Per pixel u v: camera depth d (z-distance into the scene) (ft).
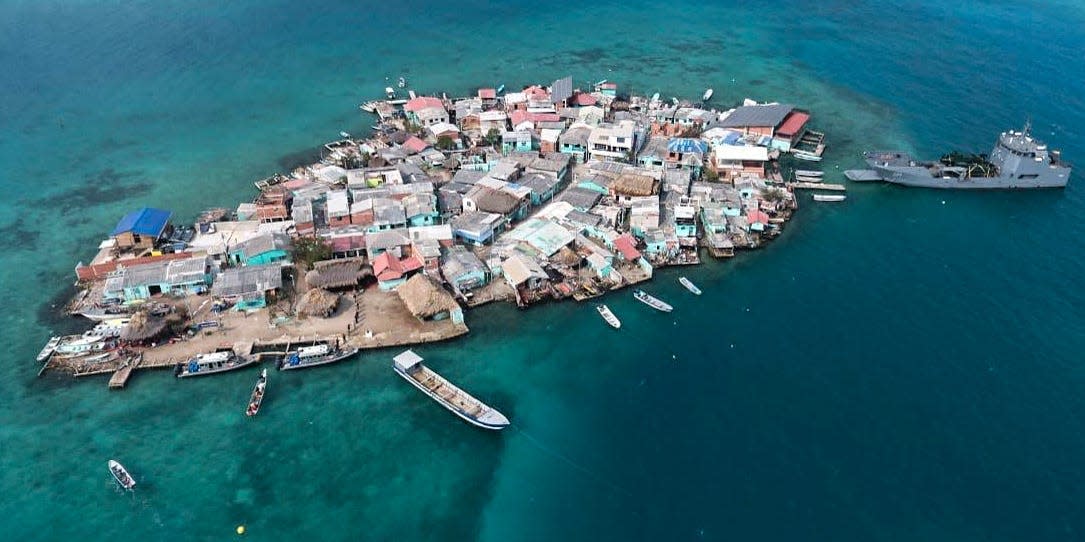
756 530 235.81
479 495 253.85
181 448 268.00
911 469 255.91
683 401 289.33
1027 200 440.86
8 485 251.80
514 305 345.72
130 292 335.47
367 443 273.54
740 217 413.18
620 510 245.45
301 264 365.20
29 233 400.88
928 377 297.74
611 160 464.65
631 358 313.94
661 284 362.53
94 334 315.17
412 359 302.04
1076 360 306.55
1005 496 245.86
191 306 335.06
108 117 546.26
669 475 257.14
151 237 370.53
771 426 275.18
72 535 236.22
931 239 400.67
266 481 256.93
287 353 309.01
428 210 386.52
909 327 328.29
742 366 306.76
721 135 497.87
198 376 299.38
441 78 628.28
